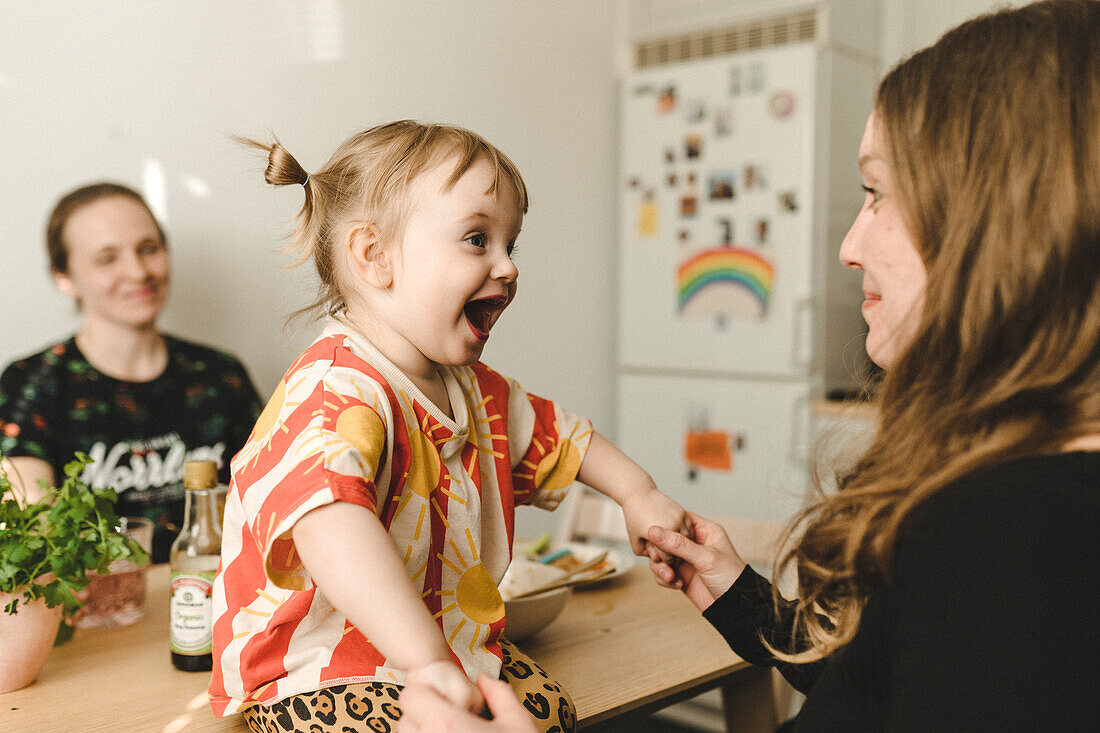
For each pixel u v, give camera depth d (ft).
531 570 3.57
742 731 3.25
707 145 9.20
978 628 1.42
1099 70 1.57
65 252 5.66
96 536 2.80
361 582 1.76
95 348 5.82
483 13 8.80
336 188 2.41
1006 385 1.61
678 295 9.52
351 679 2.09
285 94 7.42
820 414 8.41
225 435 6.19
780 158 8.68
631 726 7.82
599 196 10.14
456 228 2.23
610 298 10.37
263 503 1.97
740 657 2.85
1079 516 1.41
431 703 1.63
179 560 2.84
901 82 1.85
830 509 1.98
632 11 10.15
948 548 1.49
